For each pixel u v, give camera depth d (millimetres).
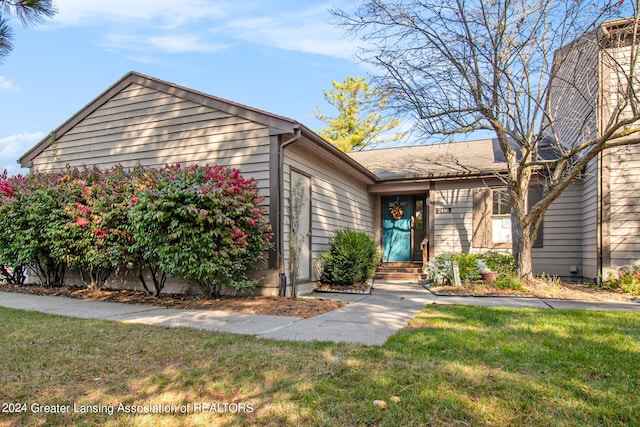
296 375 3225
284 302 6797
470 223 11758
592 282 9680
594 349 3928
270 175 7461
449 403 2729
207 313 6043
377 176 12469
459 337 4379
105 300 7316
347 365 3436
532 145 8594
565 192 10852
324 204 9734
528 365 3461
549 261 10922
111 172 7941
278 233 7430
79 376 3230
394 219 13477
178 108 8328
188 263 6586
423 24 8141
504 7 7637
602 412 2611
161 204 6438
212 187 6605
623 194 8930
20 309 6258
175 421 2551
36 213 7875
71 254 7906
